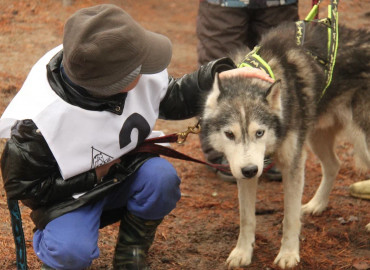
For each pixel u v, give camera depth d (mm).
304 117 3459
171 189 2721
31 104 2434
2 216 3738
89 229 2596
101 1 10547
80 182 2543
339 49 3811
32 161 2432
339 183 4664
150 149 2797
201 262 3314
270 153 3246
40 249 2617
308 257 3389
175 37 9180
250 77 3217
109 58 2275
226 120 3057
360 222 3871
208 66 3135
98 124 2494
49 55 2631
